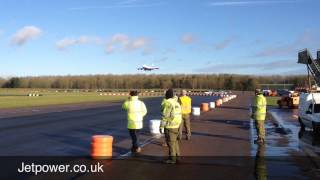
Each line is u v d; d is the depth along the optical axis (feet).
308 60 87.92
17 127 73.61
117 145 49.88
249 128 70.95
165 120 37.11
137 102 43.57
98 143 39.40
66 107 143.95
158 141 52.54
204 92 456.86
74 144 51.65
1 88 606.55
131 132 43.62
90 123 82.89
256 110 52.75
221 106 151.02
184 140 54.54
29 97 261.65
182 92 55.06
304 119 65.67
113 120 90.33
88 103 178.19
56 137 59.11
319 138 58.08
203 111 120.06
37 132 65.72
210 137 57.98
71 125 78.33
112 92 463.01
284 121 89.04
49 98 242.99
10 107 141.18
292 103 143.74
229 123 81.05
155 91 474.08
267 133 64.95
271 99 235.61
